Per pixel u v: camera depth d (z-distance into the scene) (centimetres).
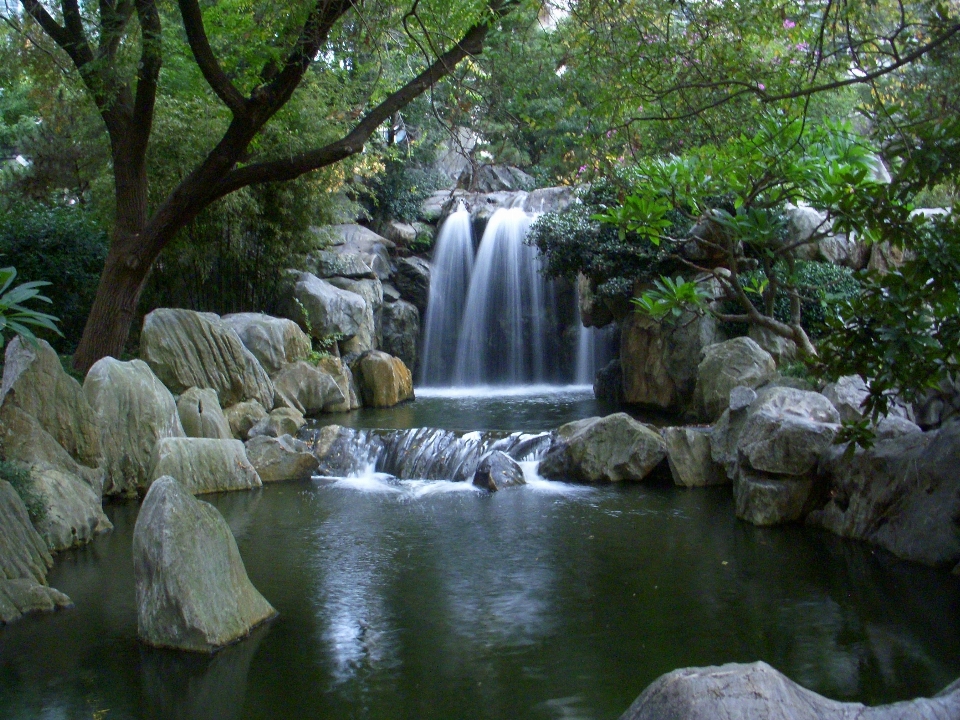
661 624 746
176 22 1620
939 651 674
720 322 1661
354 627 753
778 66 880
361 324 2177
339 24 1302
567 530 1048
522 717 585
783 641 703
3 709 608
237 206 1939
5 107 2552
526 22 1094
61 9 1597
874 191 591
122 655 699
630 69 867
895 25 816
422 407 1942
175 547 725
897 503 947
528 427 1594
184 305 2030
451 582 867
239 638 730
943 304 592
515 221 2462
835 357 696
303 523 1102
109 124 1562
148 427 1262
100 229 2097
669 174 995
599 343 2339
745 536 1007
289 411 1628
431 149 2608
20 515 902
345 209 2428
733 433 1230
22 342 1156
